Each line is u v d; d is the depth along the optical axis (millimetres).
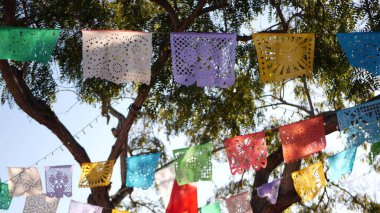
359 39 5512
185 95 8344
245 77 8719
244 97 8836
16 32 5129
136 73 5273
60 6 7438
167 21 7957
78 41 7773
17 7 7434
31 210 6246
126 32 5316
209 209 6742
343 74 7953
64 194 6148
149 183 6141
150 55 5316
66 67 7836
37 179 6309
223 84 5367
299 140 6004
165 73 8086
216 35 5402
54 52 7812
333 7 8031
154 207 10211
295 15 8094
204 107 8703
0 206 6227
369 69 5480
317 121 6055
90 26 7734
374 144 6242
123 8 8188
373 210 9117
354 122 5938
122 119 8812
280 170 9750
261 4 7969
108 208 6836
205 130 9055
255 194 7938
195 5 7949
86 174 6238
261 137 6027
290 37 5477
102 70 5230
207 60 5375
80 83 8070
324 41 7961
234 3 8008
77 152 7496
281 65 5422
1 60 6688
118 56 5273
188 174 6031
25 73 7984
